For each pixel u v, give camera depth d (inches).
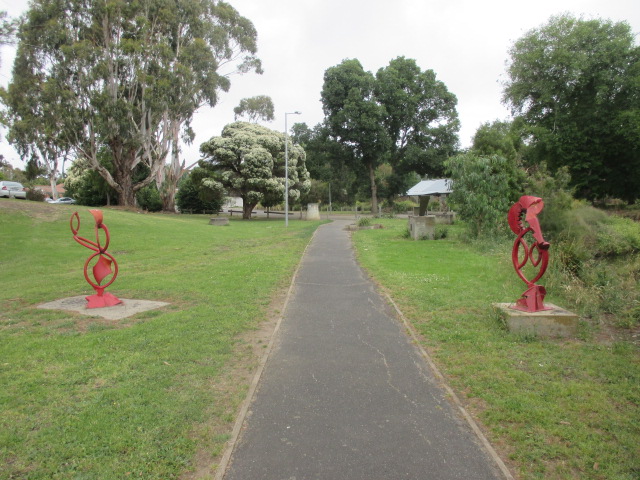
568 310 259.9
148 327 253.0
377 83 2041.1
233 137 1550.2
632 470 123.0
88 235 704.4
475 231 674.8
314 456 131.6
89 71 1176.2
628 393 167.0
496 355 208.2
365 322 271.1
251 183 1519.4
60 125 1179.9
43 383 177.3
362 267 485.4
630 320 249.6
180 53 1371.8
